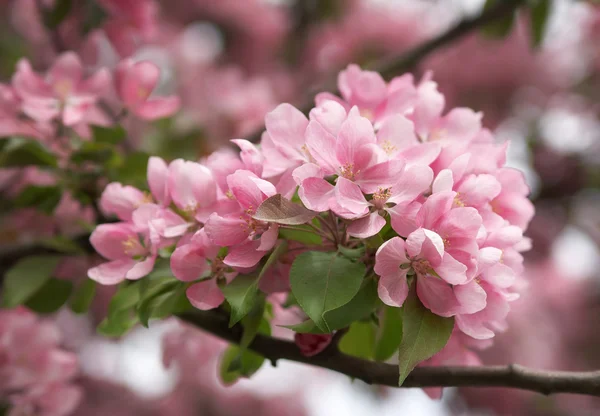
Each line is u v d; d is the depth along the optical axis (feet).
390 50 7.88
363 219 3.22
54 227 4.14
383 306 3.36
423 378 3.32
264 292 3.31
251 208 3.24
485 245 3.27
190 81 7.21
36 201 3.85
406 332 3.21
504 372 3.30
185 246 3.28
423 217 3.21
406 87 3.43
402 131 3.32
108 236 3.40
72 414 6.95
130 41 4.51
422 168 3.23
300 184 3.21
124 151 4.39
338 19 7.39
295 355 3.38
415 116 3.44
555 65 7.82
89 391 7.13
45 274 3.78
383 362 3.38
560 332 7.64
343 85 3.46
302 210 3.21
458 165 3.28
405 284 3.22
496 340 7.17
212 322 3.44
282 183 3.27
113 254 3.40
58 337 3.93
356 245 3.28
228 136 5.80
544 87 7.84
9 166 3.81
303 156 3.29
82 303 3.73
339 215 3.20
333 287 3.21
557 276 7.72
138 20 4.47
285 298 3.47
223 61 8.00
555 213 7.57
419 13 7.93
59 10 4.40
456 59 7.77
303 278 3.22
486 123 7.88
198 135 4.92
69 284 3.83
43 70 5.57
